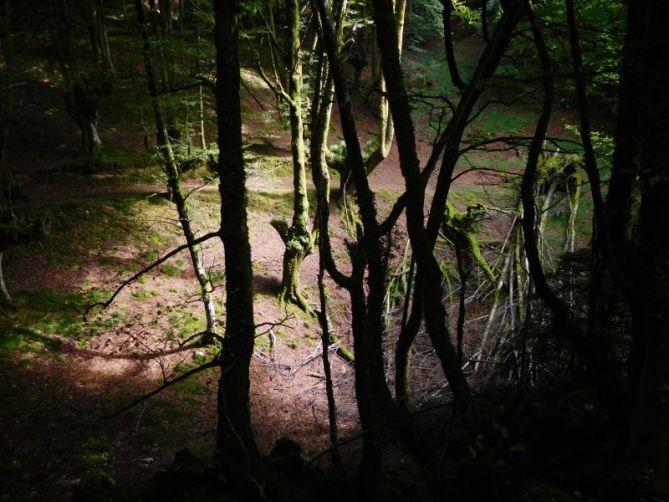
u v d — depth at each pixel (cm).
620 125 460
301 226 1359
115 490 604
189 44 1002
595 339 504
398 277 1316
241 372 492
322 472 528
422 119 2172
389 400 425
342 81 399
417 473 575
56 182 1580
